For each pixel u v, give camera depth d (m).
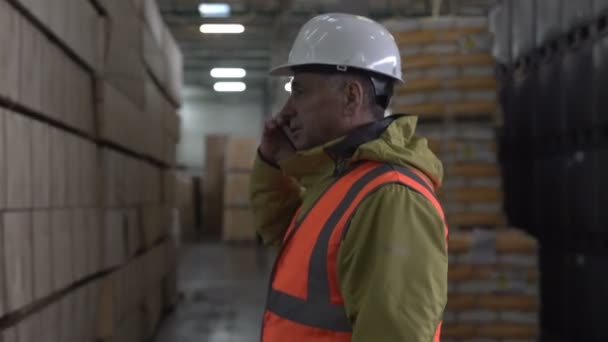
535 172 5.88
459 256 4.40
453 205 4.58
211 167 16.05
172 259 6.61
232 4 11.16
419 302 1.21
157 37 5.23
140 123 4.38
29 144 2.24
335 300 1.33
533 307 4.38
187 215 15.56
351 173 1.41
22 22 2.17
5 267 1.99
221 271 9.85
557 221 5.44
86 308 3.09
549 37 5.40
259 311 6.82
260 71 17.62
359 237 1.28
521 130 6.12
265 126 1.89
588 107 4.79
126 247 3.89
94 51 3.20
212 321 6.31
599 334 4.84
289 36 12.59
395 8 10.53
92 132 3.23
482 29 4.50
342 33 1.48
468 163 4.56
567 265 5.34
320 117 1.49
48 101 2.48
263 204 1.94
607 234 4.64
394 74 1.51
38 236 2.32
